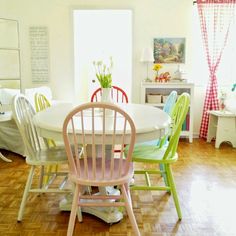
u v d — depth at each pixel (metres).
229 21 4.34
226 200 2.42
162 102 4.40
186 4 4.42
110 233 1.93
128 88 6.00
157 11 4.44
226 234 1.92
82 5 4.41
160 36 4.50
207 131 4.52
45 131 1.84
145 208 2.28
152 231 1.95
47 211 2.22
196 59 4.58
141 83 4.38
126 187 1.80
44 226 2.01
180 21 4.46
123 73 6.06
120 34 5.97
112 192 2.33
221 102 4.34
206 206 2.31
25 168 3.20
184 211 2.22
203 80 4.63
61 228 1.98
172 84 4.29
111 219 2.03
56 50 4.54
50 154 2.16
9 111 3.67
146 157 2.10
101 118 2.07
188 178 2.90
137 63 4.57
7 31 4.35
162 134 1.88
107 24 5.96
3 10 4.37
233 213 2.20
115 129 1.62
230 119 4.03
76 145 1.65
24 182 2.78
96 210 2.13
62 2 4.41
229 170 3.15
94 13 5.04
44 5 4.42
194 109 4.70
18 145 3.64
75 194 1.72
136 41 4.52
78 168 1.71
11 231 1.94
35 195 2.49
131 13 4.45
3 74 4.37
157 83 4.30
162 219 2.11
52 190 2.07
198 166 3.28
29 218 2.11
